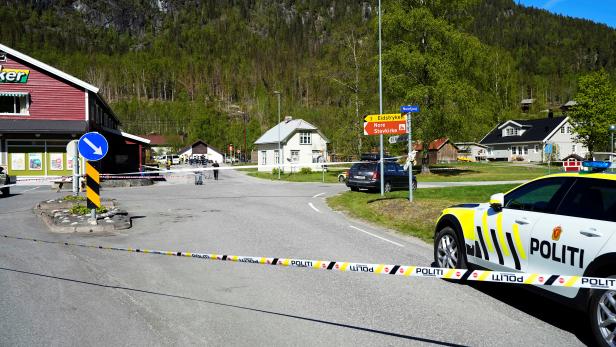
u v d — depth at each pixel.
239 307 5.90
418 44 36.75
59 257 8.83
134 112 165.25
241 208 17.33
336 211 16.33
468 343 4.75
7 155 33.00
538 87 166.75
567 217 4.94
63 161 33.91
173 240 10.68
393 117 17.53
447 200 15.97
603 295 4.36
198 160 98.12
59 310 5.78
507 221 5.72
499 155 82.94
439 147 74.62
